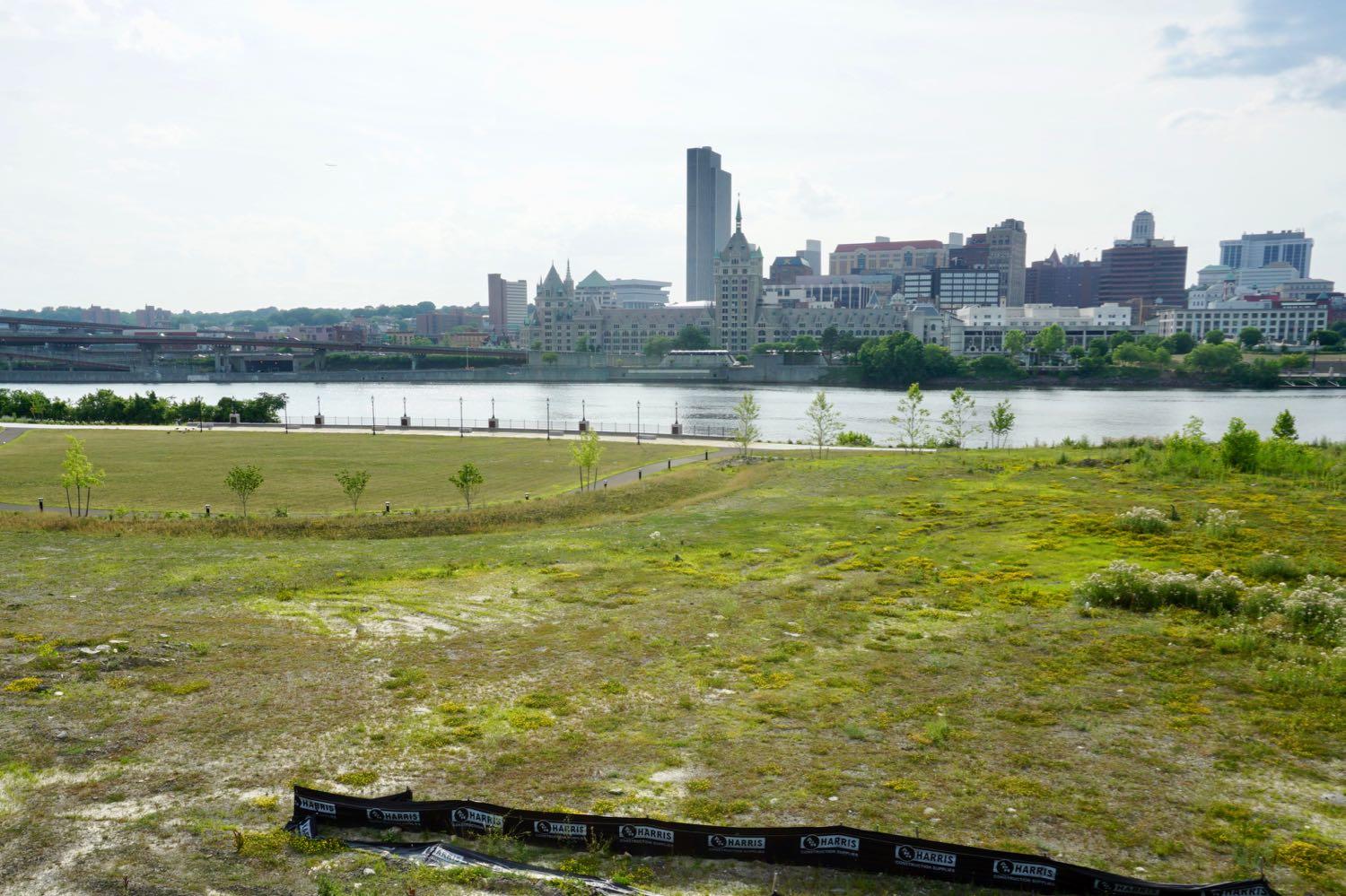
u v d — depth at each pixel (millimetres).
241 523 63406
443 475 92438
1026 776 23328
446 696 29094
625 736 25844
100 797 22172
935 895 18109
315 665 31953
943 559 48938
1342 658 30625
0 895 17969
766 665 31922
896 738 25734
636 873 18906
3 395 174875
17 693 28719
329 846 19797
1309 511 57250
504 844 20031
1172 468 74812
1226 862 19297
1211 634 34594
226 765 24016
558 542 55906
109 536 59281
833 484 77562
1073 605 39281
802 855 19172
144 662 31781
